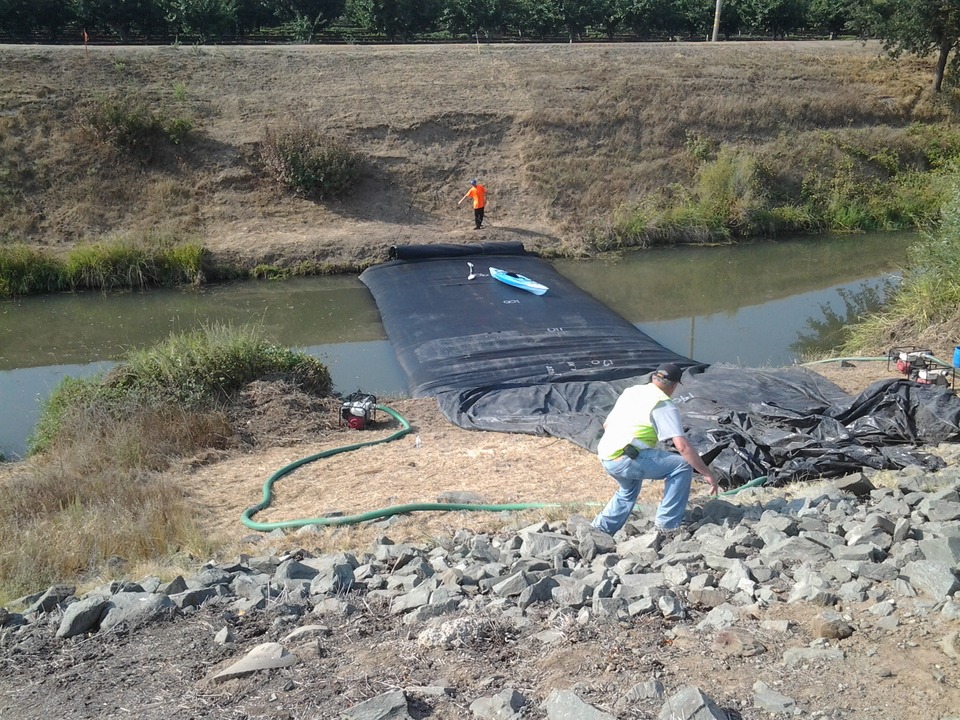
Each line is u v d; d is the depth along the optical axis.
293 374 12.41
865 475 7.98
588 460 9.61
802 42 34.88
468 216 24.66
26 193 22.73
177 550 7.21
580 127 27.27
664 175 26.44
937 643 4.28
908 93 30.73
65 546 6.96
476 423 11.48
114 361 15.66
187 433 10.33
